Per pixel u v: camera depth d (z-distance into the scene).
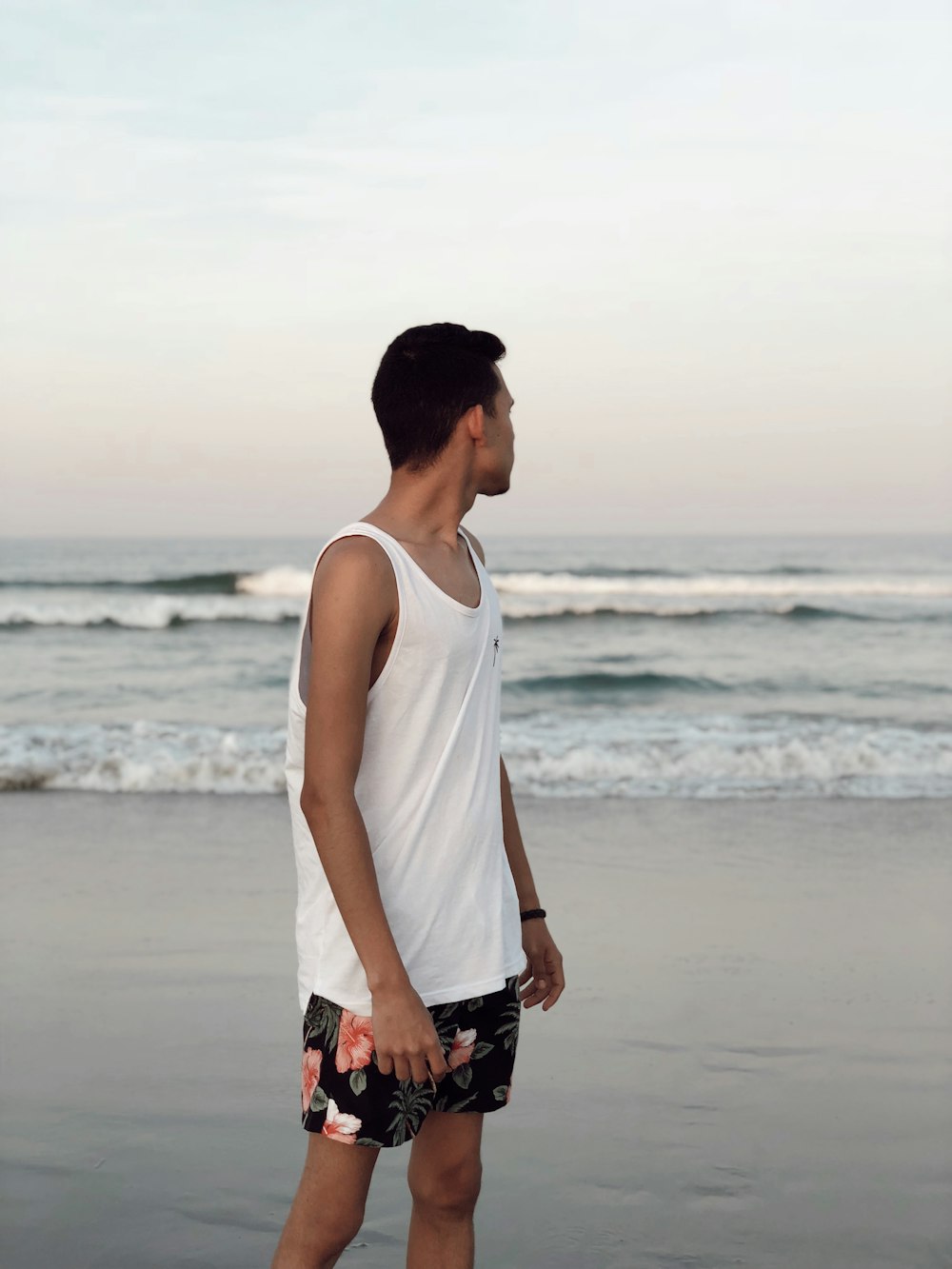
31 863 5.77
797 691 15.60
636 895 5.27
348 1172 1.71
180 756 8.06
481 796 1.78
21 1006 3.91
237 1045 3.59
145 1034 3.68
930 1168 2.85
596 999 4.00
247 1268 2.41
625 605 26.23
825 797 7.45
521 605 25.34
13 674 16.34
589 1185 2.76
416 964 1.71
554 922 4.86
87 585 28.69
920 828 6.59
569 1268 2.41
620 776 8.19
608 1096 3.25
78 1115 3.12
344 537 1.67
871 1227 2.58
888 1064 3.48
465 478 1.80
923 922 4.89
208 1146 2.95
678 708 14.16
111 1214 2.62
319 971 1.71
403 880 1.70
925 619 23.88
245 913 4.96
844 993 4.07
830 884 5.46
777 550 66.38
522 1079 3.37
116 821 6.72
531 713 11.30
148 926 4.77
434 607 1.68
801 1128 3.06
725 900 5.20
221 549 73.56
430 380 1.75
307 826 1.66
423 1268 1.91
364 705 1.63
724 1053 3.55
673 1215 2.62
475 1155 1.87
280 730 9.37
